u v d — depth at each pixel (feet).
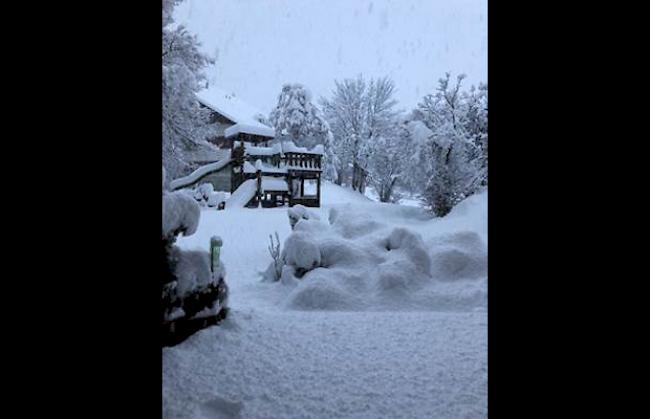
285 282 32.22
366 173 144.97
